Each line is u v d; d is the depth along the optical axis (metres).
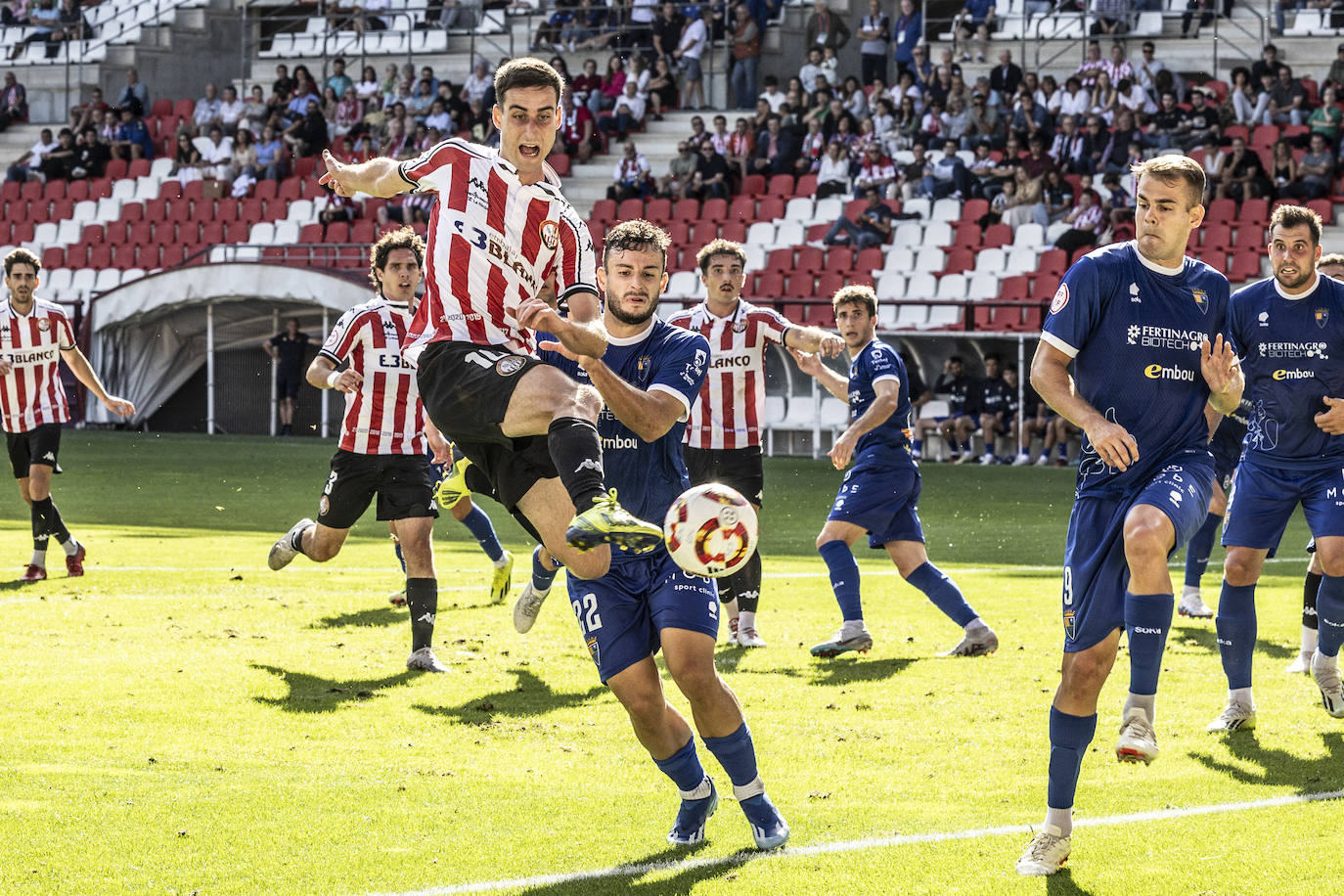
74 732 9.18
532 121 7.34
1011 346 37.09
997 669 11.65
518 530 22.91
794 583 17.08
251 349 43.97
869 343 12.65
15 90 57.97
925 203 41.75
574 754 8.93
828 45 49.16
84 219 50.66
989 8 49.25
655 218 44.22
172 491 27.02
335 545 12.64
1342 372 10.02
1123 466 7.11
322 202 47.19
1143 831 7.42
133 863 6.86
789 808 7.88
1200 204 7.58
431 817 7.64
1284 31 46.28
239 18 61.00
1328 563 9.92
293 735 9.28
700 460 13.41
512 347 7.38
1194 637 13.20
